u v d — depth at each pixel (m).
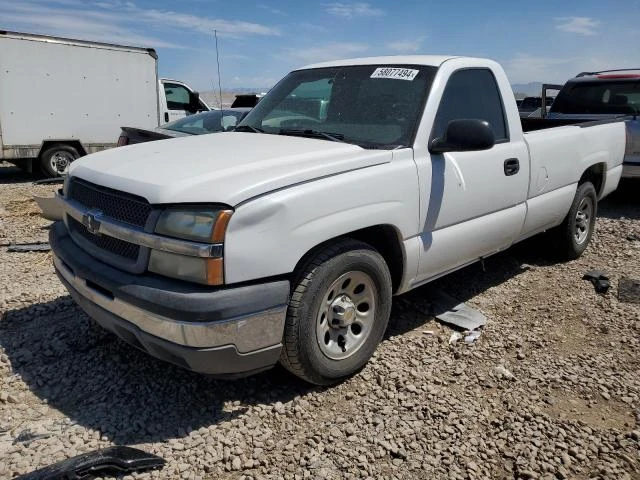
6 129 11.55
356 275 3.29
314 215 2.95
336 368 3.28
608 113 8.59
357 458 2.76
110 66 12.62
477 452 2.85
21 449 2.75
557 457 2.82
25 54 11.49
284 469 2.68
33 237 6.79
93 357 3.65
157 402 3.18
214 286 2.71
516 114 4.58
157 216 2.78
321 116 4.09
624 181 8.64
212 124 9.02
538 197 4.91
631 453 2.87
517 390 3.41
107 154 3.64
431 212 3.69
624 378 3.58
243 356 2.82
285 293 2.88
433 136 3.74
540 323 4.38
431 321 4.34
